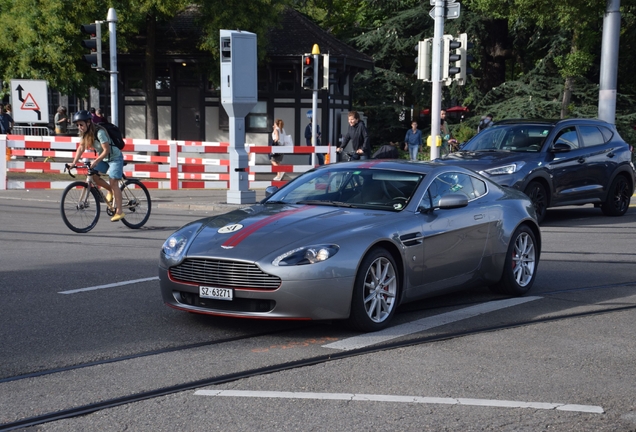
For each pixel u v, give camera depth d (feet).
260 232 25.59
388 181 29.58
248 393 19.40
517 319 27.84
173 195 73.72
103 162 50.57
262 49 113.70
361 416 17.81
